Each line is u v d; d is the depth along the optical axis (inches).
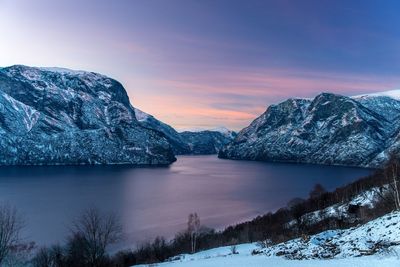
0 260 2748.5
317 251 1309.1
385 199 2876.5
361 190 5034.5
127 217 7303.2
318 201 5629.9
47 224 6456.7
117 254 3892.7
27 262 3137.3
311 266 1026.1
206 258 1988.2
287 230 3540.8
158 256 3435.0
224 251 2600.9
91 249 3090.6
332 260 1099.3
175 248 3777.1
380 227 1381.6
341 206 4249.5
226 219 7145.7
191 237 3991.1
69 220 6752.0
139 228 6264.8
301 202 6441.9
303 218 3991.1
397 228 1272.1
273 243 2239.2
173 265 1675.7
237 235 4079.7
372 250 1125.1
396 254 992.2
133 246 4776.1
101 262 3152.1
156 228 6264.8
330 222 3189.0
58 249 3663.9
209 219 7150.6
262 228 4443.9
